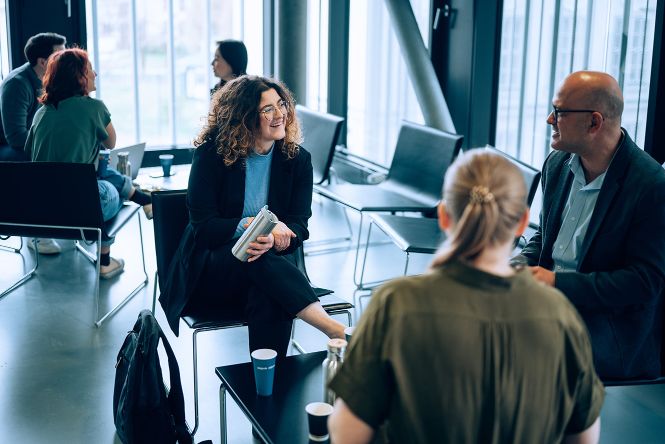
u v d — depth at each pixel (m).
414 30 5.40
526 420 1.56
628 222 2.65
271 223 2.99
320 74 7.14
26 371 3.66
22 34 6.30
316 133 5.37
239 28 7.11
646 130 4.38
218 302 3.23
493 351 1.51
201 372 3.70
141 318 2.98
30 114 5.39
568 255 2.82
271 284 3.03
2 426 3.21
